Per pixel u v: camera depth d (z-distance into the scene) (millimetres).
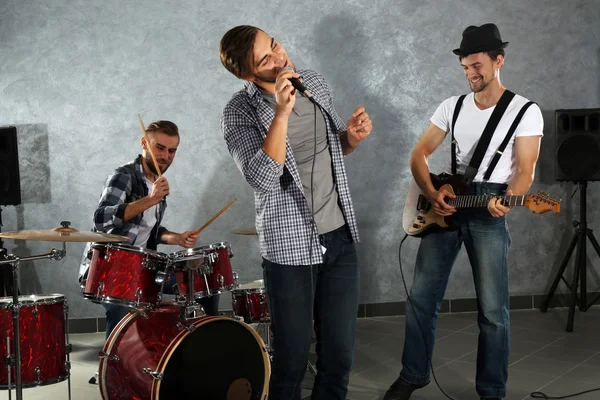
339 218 2490
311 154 2445
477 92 3117
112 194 3582
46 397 3590
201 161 4996
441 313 5188
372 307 5156
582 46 5168
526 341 4340
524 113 3010
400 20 5059
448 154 5141
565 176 4805
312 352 4234
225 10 4922
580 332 4520
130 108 4914
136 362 2812
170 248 4984
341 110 5066
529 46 5137
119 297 2957
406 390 3270
